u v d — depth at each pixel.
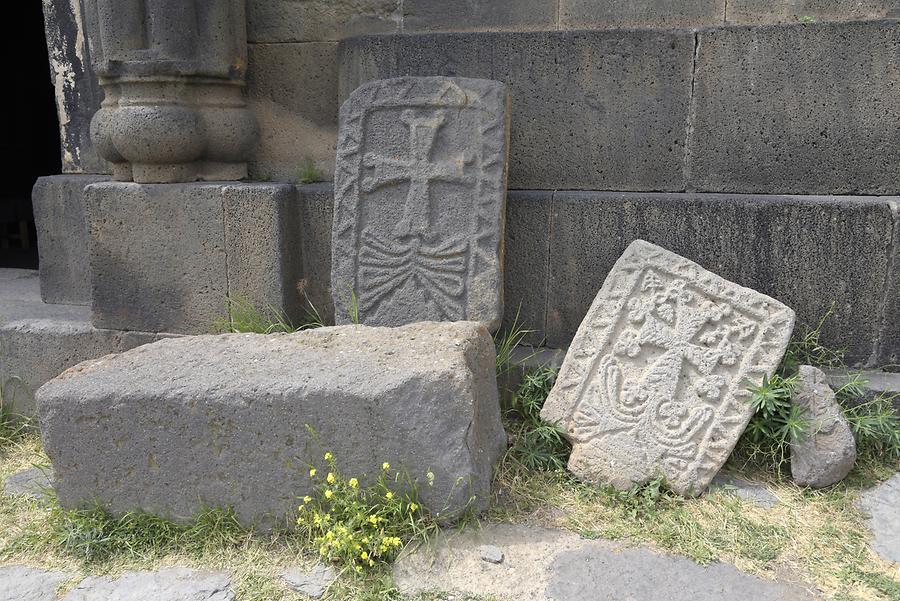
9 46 8.59
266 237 3.28
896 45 2.83
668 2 3.17
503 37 3.20
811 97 2.95
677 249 3.05
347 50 3.43
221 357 2.57
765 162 3.05
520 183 3.31
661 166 3.16
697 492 2.55
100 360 2.64
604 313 2.84
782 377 2.83
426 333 2.67
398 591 2.14
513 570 2.21
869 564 2.23
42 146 8.88
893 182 2.95
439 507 2.34
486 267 3.02
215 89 3.44
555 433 2.73
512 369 3.12
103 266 3.44
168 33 3.20
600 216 3.11
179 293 3.41
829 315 2.96
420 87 3.09
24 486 2.85
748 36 2.96
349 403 2.27
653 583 2.14
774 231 2.95
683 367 2.70
